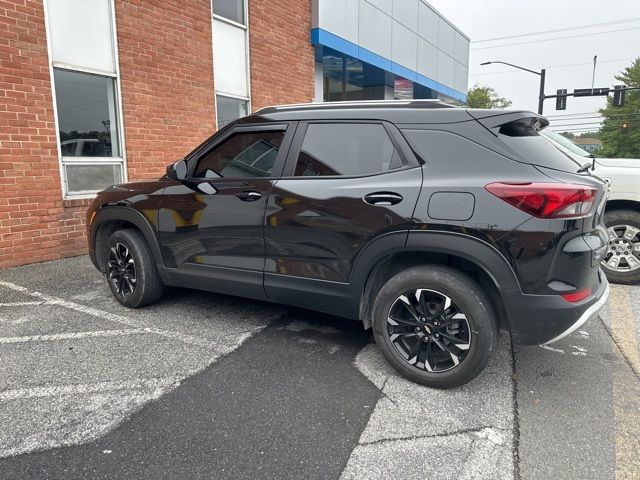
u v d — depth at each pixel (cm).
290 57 1033
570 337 388
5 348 352
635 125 5153
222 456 233
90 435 248
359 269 311
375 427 258
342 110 333
